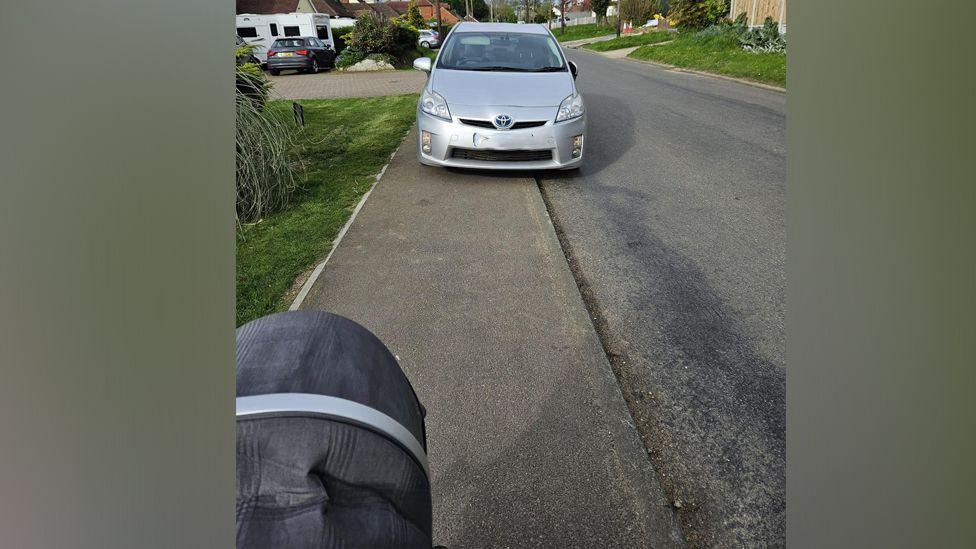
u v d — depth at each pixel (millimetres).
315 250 3641
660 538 1620
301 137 7156
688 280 3223
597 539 1617
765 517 1692
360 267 3371
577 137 4969
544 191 4906
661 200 4625
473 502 1733
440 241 3748
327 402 739
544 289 3078
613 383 2281
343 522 663
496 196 4672
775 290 3090
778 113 8367
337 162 5961
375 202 4566
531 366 2400
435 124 4930
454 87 5055
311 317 961
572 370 2365
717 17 21016
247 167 4258
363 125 8148
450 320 2773
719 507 1732
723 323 2768
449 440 1983
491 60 5633
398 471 772
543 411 2123
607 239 3830
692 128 7449
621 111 8727
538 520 1674
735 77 12617
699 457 1933
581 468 1855
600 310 2912
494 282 3164
